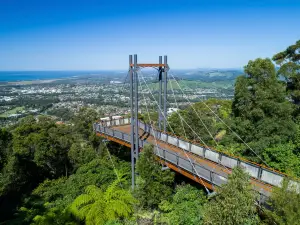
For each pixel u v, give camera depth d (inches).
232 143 671.1
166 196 474.3
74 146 896.9
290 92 732.7
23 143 892.0
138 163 508.1
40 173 965.2
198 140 825.5
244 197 281.9
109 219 446.6
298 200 268.4
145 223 430.0
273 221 290.4
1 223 629.9
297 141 581.6
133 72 613.6
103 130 813.9
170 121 923.4
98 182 671.1
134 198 491.5
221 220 277.9
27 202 732.7
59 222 477.7
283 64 765.9
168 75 711.7
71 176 814.5
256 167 452.8
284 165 531.8
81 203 481.1
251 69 621.9
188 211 410.9
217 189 328.5
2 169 852.6
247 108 625.6
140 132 791.7
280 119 602.5
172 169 543.2
